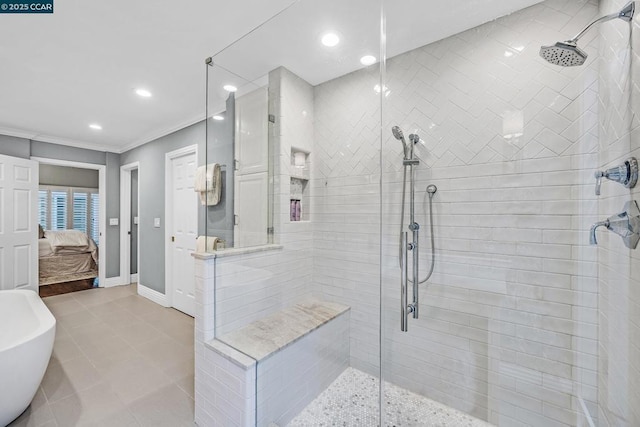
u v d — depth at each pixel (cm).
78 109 284
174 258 347
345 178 211
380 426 162
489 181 158
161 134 358
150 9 151
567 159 138
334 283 215
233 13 156
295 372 167
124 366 219
